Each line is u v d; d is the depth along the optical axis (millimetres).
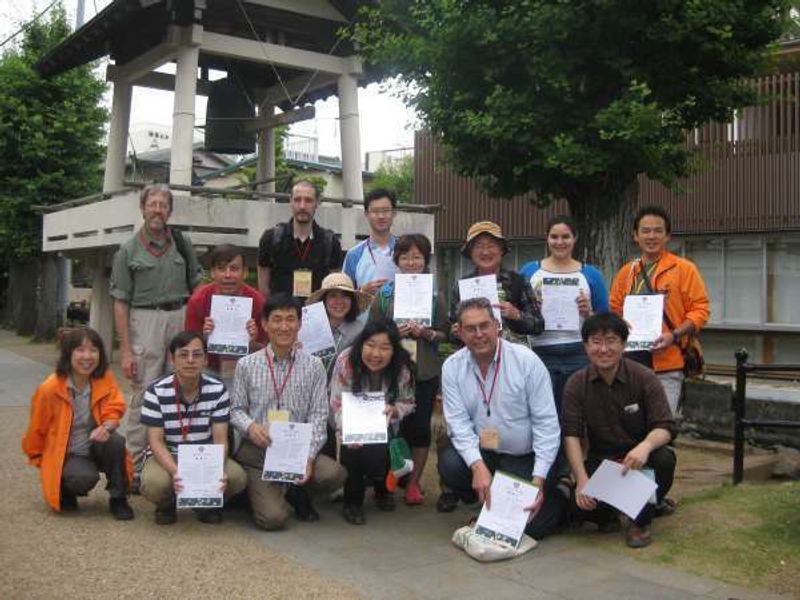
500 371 4742
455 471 4945
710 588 3938
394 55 7891
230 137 12117
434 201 16000
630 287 5516
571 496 4875
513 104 7199
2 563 4148
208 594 3803
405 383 5188
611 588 3949
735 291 12984
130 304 5711
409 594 3869
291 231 5988
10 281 24688
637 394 4691
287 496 5223
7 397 10102
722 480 6270
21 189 17516
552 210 14406
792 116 12008
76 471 4961
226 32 11438
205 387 4961
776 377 12008
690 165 8352
